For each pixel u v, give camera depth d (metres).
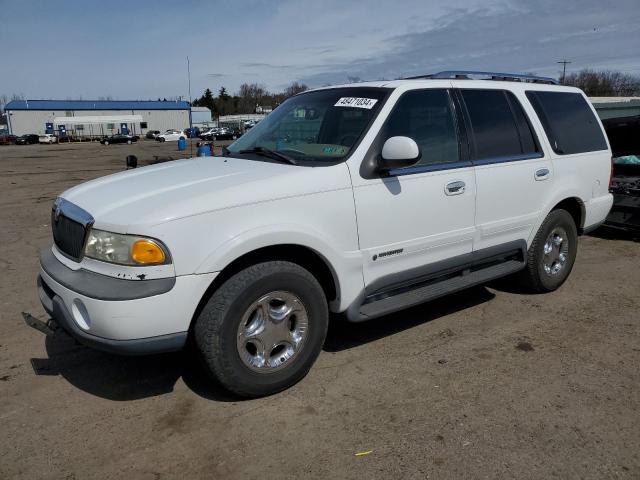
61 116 85.56
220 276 3.20
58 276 3.16
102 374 3.71
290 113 4.40
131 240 2.90
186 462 2.80
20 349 4.09
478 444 2.92
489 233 4.40
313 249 3.37
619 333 4.35
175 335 3.00
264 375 3.31
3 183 16.25
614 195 7.36
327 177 3.44
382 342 4.20
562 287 5.47
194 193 3.13
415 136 3.92
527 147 4.71
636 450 2.87
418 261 3.97
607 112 17.20
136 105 90.25
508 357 3.94
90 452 2.88
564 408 3.26
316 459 2.81
